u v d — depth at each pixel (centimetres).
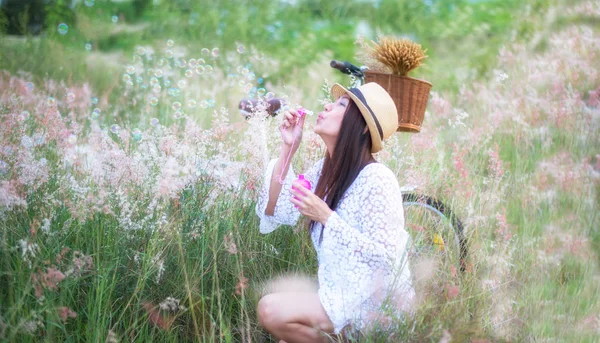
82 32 805
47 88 557
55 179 315
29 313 258
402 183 383
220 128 360
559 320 328
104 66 692
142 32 835
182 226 302
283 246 332
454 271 291
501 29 822
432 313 268
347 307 263
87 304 275
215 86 612
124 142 347
